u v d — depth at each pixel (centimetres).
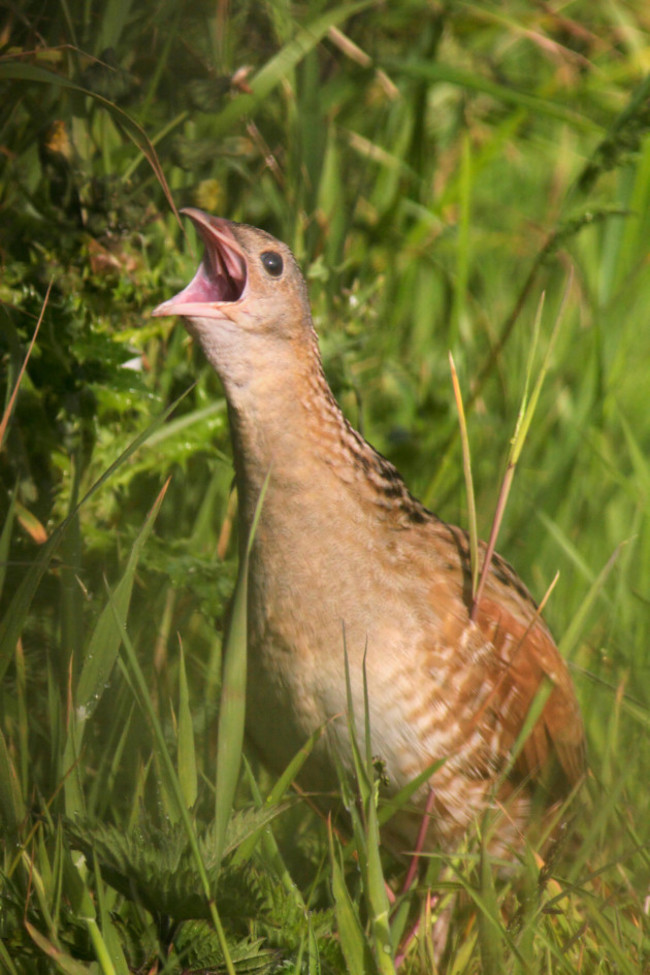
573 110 1147
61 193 700
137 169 748
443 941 565
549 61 1216
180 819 491
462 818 585
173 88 750
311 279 829
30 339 666
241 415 574
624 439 934
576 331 1028
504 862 538
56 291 686
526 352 998
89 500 695
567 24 1070
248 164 889
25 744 563
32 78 582
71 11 710
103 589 676
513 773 611
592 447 828
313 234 849
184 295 597
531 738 609
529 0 1088
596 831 551
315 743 571
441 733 572
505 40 1152
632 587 779
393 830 595
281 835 640
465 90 1078
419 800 578
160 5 720
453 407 945
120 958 459
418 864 594
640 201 981
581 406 911
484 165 1034
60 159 695
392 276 1014
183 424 723
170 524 774
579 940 522
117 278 693
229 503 773
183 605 714
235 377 572
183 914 457
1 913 499
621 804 598
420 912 539
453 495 840
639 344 1027
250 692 584
